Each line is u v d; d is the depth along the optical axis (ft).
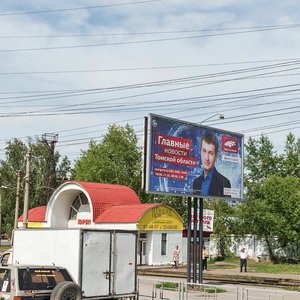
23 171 249.75
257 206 159.33
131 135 218.38
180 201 219.61
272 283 96.02
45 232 57.41
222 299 69.67
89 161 210.18
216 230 177.99
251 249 172.96
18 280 45.01
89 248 54.03
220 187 90.07
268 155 194.80
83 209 165.68
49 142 229.45
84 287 53.16
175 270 134.21
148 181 78.54
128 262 56.90
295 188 157.48
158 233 156.76
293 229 156.04
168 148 81.82
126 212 152.87
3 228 299.99
